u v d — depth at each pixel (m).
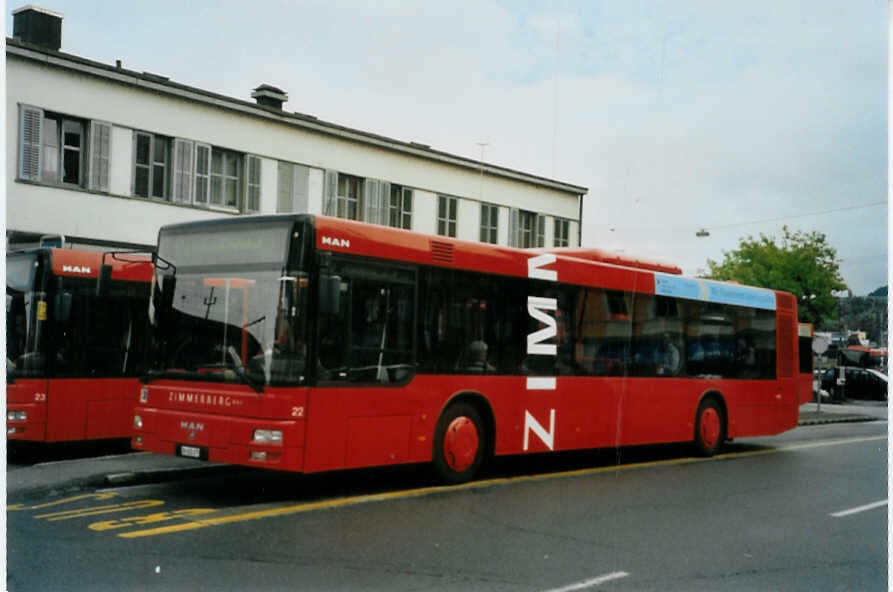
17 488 9.98
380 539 7.86
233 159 28.02
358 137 31.41
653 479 12.38
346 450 9.68
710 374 15.59
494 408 11.58
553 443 12.44
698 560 7.49
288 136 29.36
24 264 12.67
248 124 28.12
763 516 9.66
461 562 7.13
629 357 13.88
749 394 16.48
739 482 12.30
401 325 10.43
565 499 10.36
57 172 23.61
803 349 30.80
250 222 9.73
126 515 8.69
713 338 15.74
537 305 12.30
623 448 16.67
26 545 7.34
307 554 7.21
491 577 6.70
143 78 25.02
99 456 13.19
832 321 39.81
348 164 31.39
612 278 13.66
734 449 17.53
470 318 11.34
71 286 12.70
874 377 44.12
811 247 39.91
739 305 16.41
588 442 13.03
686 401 15.01
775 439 20.50
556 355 12.56
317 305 9.45
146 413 10.02
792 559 7.66
